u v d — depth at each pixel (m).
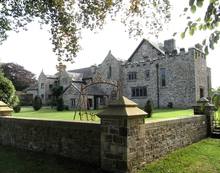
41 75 38.12
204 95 21.56
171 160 5.11
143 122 4.66
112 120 4.41
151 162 4.92
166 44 26.95
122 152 4.16
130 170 4.13
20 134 7.11
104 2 6.87
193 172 4.36
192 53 20.16
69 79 30.06
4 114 8.58
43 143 6.25
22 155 6.14
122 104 4.31
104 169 4.46
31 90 41.16
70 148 5.48
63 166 4.93
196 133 7.59
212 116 8.88
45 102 36.59
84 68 34.34
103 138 4.54
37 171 4.70
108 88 27.34
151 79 23.36
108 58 27.41
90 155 5.00
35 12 6.69
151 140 5.04
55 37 7.02
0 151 6.79
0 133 8.12
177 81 21.12
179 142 6.38
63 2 6.63
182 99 20.66
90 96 24.78
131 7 6.96
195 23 3.24
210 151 6.05
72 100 25.67
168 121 5.83
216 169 4.52
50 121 6.06
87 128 5.10
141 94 24.23
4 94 11.56
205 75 22.27
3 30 7.18
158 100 22.50
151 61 23.45
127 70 25.73
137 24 7.53
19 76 47.69
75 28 7.07
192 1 2.78
